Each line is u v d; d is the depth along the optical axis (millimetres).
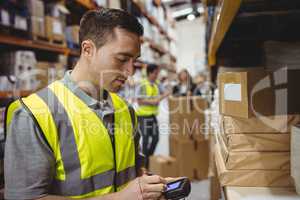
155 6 5742
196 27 9281
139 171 1102
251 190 880
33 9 2104
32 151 745
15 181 737
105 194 825
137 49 867
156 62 5906
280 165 887
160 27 6250
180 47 9297
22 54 1995
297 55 1223
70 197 804
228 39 1778
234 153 908
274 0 1268
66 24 2881
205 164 3068
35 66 2102
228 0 737
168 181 904
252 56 1920
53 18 2395
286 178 887
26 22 2027
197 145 3004
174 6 9062
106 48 840
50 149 790
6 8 1853
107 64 854
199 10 8695
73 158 826
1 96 1791
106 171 887
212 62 2041
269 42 1286
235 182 914
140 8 4285
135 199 807
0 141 1213
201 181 3064
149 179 855
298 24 1597
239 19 1546
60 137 815
